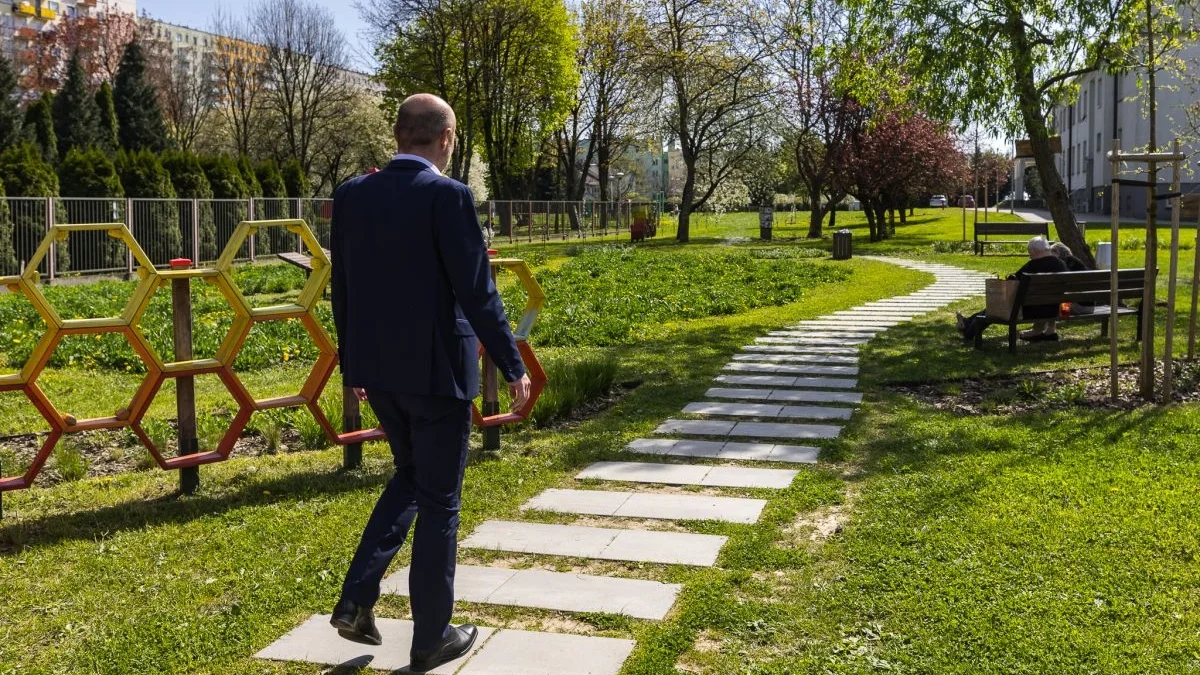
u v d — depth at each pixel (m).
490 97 43.72
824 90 34.84
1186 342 9.88
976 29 12.28
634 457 6.08
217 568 4.34
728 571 4.14
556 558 4.38
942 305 14.67
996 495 4.93
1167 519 4.46
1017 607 3.61
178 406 5.42
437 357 3.19
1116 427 6.31
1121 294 9.88
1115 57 12.41
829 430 6.65
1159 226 32.19
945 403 7.52
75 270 23.30
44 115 39.53
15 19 83.69
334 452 6.35
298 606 3.91
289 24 53.06
